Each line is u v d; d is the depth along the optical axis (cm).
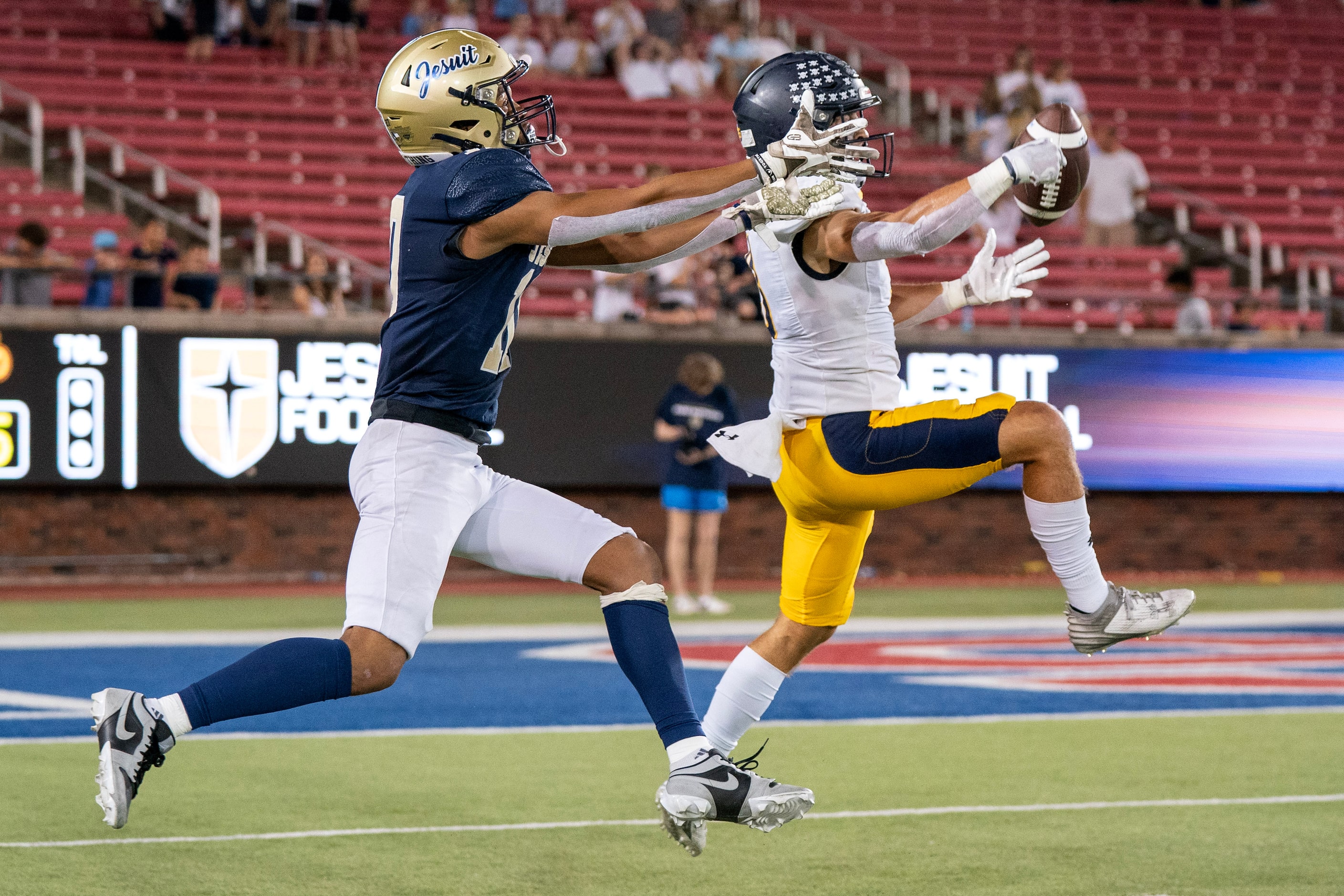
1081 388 5462
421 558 1427
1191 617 4350
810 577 1781
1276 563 5719
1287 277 7331
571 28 7550
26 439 4784
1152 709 2802
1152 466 5519
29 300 4866
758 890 1611
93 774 2177
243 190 6375
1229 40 9075
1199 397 5550
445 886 1619
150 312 4872
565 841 1823
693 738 1421
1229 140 8056
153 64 6950
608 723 2656
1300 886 1622
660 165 6731
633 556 1490
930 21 8544
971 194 1448
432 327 1451
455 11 7406
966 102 7744
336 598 4666
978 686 3086
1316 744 2453
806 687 3078
